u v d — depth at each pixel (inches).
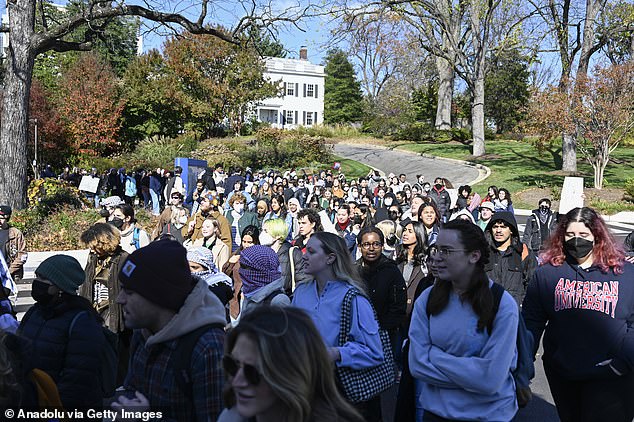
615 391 147.7
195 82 1886.1
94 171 960.3
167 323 105.2
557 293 155.6
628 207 1074.7
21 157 707.4
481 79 1633.9
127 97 1786.4
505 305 121.4
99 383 132.3
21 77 708.0
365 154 1973.4
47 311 133.3
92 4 708.7
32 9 713.6
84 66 1678.2
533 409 230.8
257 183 1014.4
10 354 107.6
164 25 747.4
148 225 734.5
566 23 1357.0
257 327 73.7
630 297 148.5
